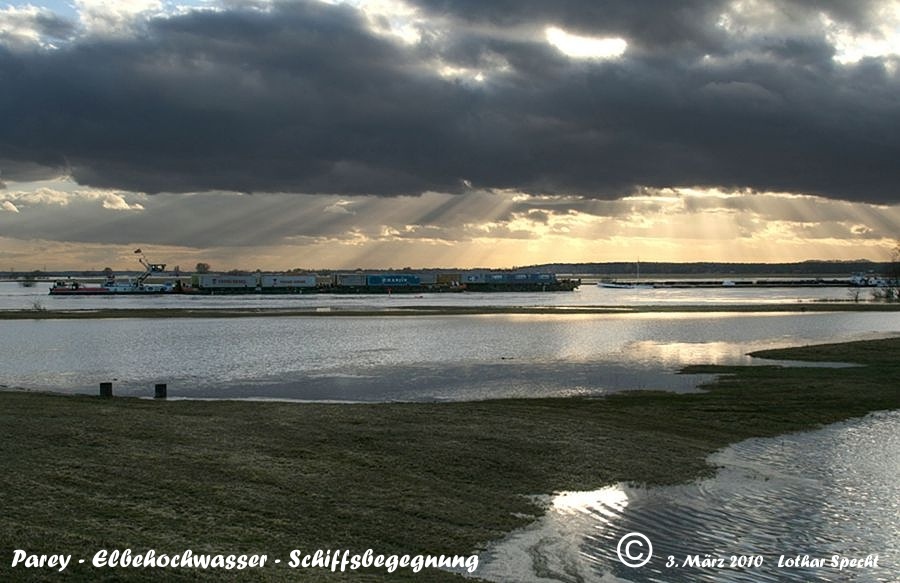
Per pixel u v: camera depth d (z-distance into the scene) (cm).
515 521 1934
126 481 2061
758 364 5553
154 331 8938
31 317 11594
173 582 1396
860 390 4144
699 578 1619
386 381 4847
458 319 10862
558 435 2886
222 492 2012
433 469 2359
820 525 1950
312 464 2347
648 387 4481
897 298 17588
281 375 5159
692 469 2480
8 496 1848
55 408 3259
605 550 1761
